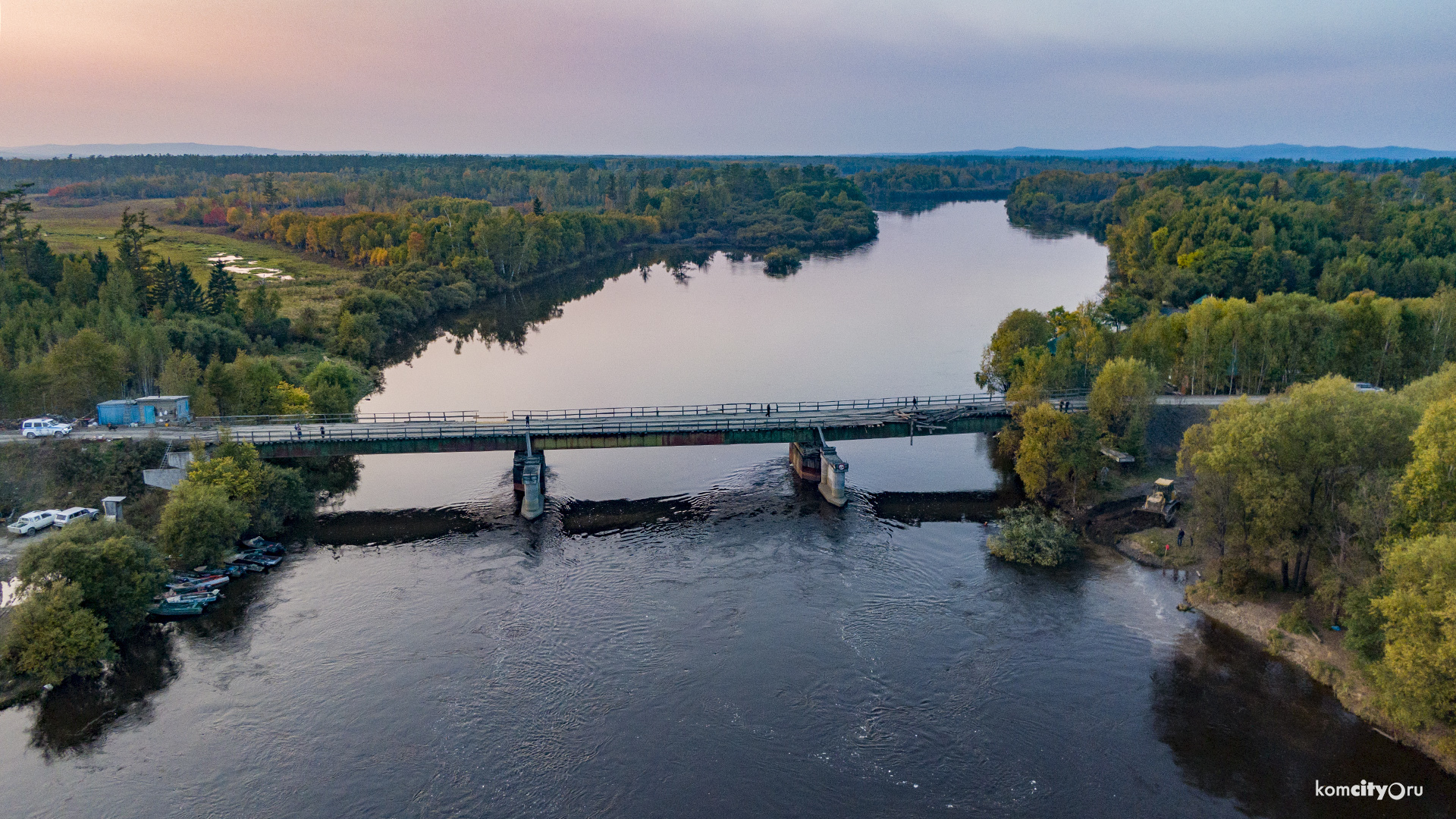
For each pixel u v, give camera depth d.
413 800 59.00
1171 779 61.03
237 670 73.81
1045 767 62.09
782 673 72.88
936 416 118.62
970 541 99.00
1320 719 66.94
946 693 70.31
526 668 73.50
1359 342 130.38
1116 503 106.50
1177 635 78.69
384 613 82.69
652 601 84.69
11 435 106.56
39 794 59.78
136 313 159.62
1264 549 81.94
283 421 119.56
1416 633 58.88
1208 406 124.81
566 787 60.12
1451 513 64.81
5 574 82.56
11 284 155.75
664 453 130.38
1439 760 61.97
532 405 151.38
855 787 60.12
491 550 96.75
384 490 115.88
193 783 60.72
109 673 73.69
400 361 189.00
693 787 60.09
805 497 112.12
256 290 185.38
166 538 87.62
